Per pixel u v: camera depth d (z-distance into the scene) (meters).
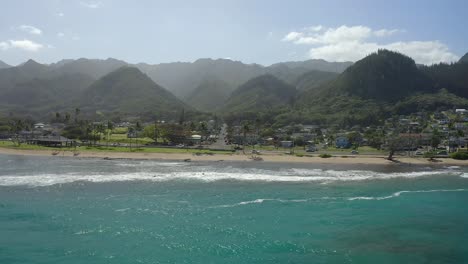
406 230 51.38
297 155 136.88
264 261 40.72
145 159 120.88
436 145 167.62
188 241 45.78
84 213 56.12
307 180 85.69
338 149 169.88
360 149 168.50
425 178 91.50
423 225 53.50
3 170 93.94
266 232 49.38
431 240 47.88
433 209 61.72
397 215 58.09
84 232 48.19
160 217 54.78
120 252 42.31
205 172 94.69
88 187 74.19
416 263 41.28
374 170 103.88
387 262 41.34
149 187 75.06
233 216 55.84
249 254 42.41
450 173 100.06
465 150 150.88
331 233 49.59
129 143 172.50
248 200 65.38
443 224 54.03
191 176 88.38
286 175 92.19
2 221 52.00
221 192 71.44
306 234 49.03
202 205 61.66
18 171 92.44
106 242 45.06
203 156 128.88
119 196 66.94
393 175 95.19
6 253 41.75
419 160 127.00
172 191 71.75
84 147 150.00
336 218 55.94
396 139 135.50
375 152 153.88
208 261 40.44
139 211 57.59
